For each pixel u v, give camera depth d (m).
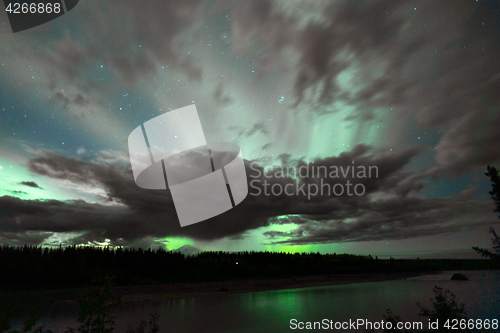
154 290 37.91
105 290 4.90
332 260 109.00
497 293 19.23
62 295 27.34
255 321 15.05
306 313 17.34
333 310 18.20
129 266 60.81
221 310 19.53
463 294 19.20
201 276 63.62
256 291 36.38
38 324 13.52
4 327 5.32
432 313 6.23
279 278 72.12
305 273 86.81
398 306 18.91
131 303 24.52
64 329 12.29
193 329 13.23
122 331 12.27
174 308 20.80
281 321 14.95
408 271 91.50
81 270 46.06
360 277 69.69
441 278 49.75
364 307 19.08
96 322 4.86
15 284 36.16
